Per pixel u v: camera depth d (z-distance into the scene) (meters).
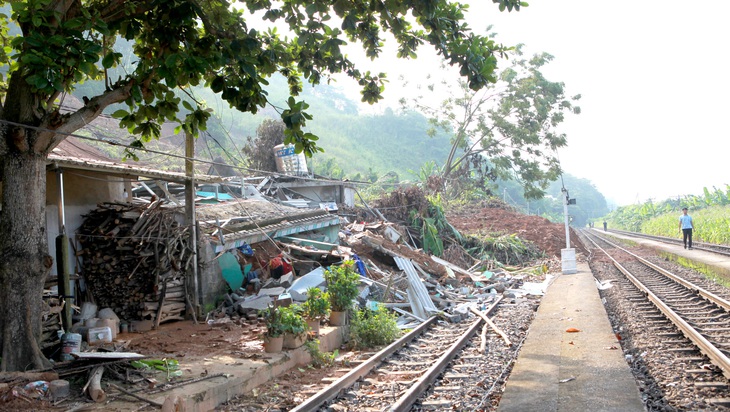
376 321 11.26
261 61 8.34
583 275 22.06
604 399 6.50
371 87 10.26
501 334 11.38
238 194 22.89
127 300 11.80
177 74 8.00
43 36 6.20
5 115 7.24
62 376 7.30
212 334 11.02
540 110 43.47
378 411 6.84
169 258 11.95
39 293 7.44
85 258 12.10
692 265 23.86
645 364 8.59
